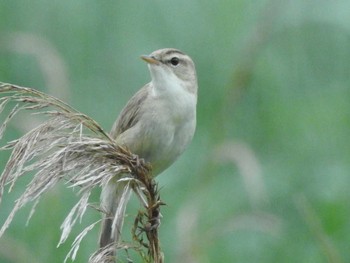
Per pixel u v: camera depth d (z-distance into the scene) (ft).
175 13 43.73
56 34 43.01
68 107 24.73
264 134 44.01
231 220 39.14
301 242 41.88
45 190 23.31
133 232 24.99
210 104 43.73
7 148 23.79
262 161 43.78
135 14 43.52
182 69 35.73
